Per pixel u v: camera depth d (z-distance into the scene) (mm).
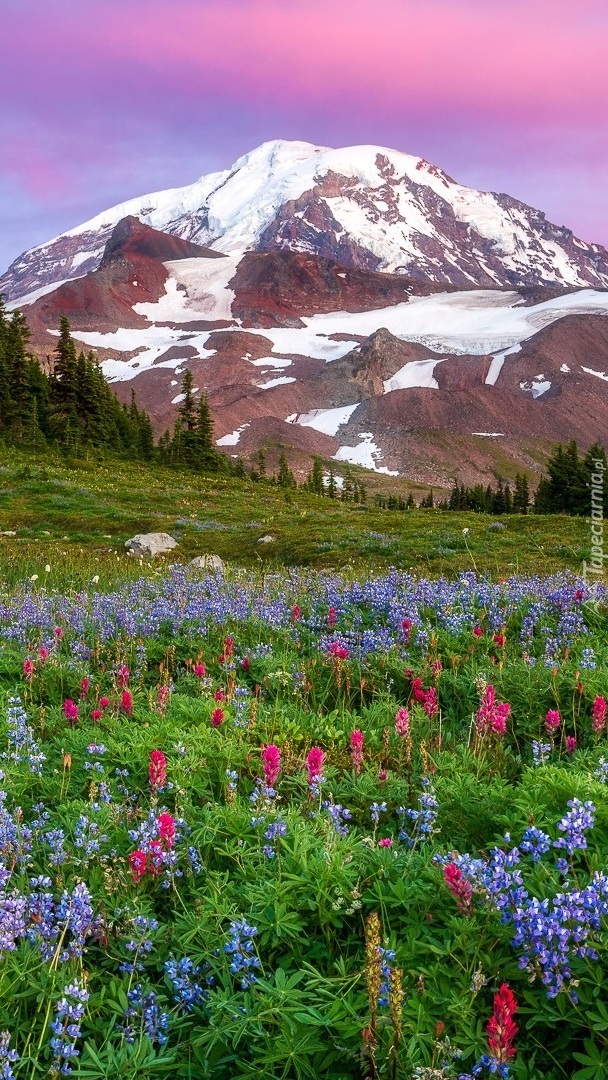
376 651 10047
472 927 3977
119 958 4102
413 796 6004
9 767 6043
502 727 6676
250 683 9578
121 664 9539
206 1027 3627
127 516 50344
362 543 37750
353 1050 3365
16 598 14227
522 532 41250
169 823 4445
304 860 4500
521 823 4949
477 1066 3248
